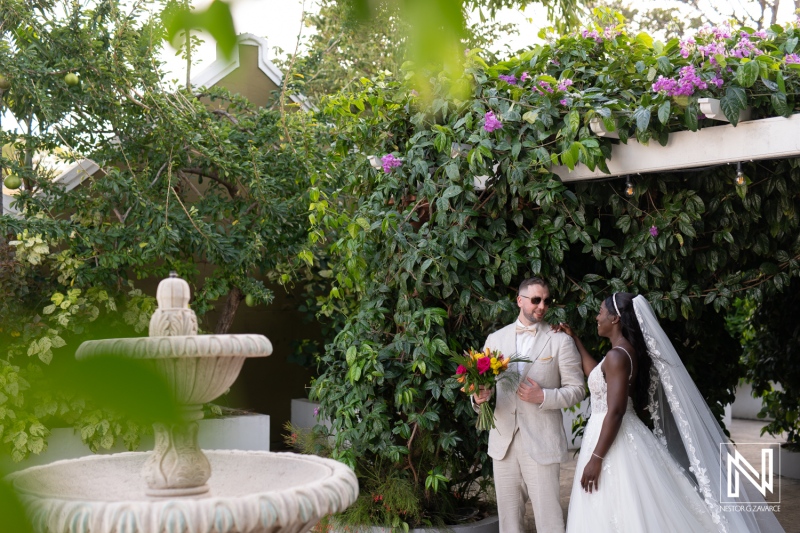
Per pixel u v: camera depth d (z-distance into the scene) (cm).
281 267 700
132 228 601
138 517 198
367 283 477
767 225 445
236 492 271
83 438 537
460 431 475
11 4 545
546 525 388
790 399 699
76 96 586
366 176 476
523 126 419
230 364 245
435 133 440
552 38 448
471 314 457
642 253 423
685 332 556
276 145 699
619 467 362
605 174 410
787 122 371
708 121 395
